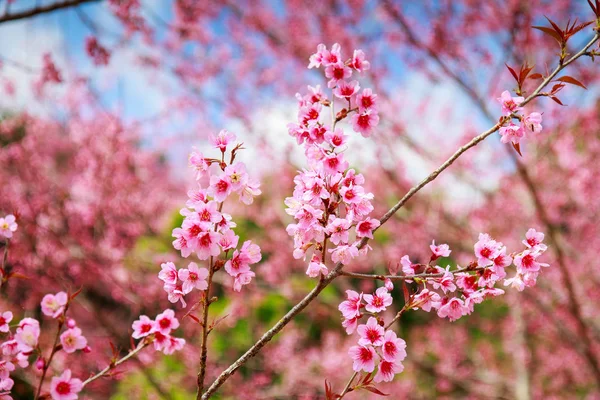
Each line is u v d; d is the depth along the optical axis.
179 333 7.13
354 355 1.61
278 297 9.02
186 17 5.79
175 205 9.56
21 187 6.92
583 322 6.08
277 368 8.46
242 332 8.47
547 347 8.86
